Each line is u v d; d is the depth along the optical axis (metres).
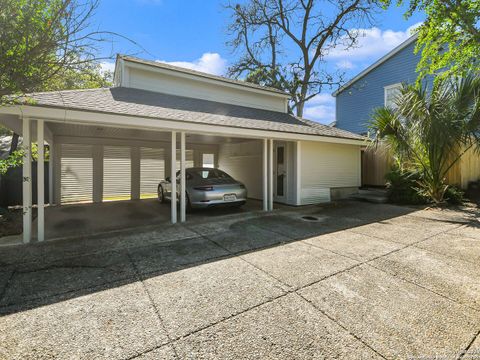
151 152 11.28
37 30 2.92
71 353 1.93
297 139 7.95
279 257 3.88
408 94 7.56
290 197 8.91
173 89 9.82
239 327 2.23
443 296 2.72
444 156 7.80
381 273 3.29
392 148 8.45
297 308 2.51
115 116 5.11
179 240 4.80
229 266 3.56
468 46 6.74
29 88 3.23
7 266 3.57
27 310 2.49
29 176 4.70
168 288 2.93
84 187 9.96
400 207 8.12
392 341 2.04
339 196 9.94
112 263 3.67
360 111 15.33
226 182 7.65
